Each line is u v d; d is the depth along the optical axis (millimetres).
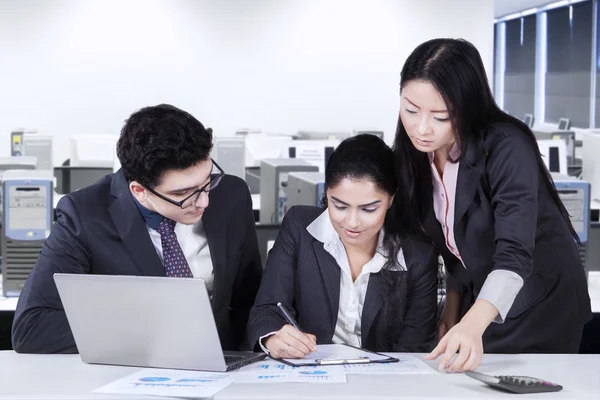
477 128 2117
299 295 2334
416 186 2287
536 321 2350
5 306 3959
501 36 18438
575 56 15141
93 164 6641
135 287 1916
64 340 2146
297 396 1733
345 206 2113
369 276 2297
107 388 1807
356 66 10461
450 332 1908
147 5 10102
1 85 9969
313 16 10352
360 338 2340
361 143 2137
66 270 2168
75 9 10000
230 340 2402
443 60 2004
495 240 2117
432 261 2334
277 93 10398
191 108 10273
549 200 2283
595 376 1948
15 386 1845
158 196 1984
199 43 10219
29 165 5480
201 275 2264
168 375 1930
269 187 5012
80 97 10102
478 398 1727
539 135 8250
